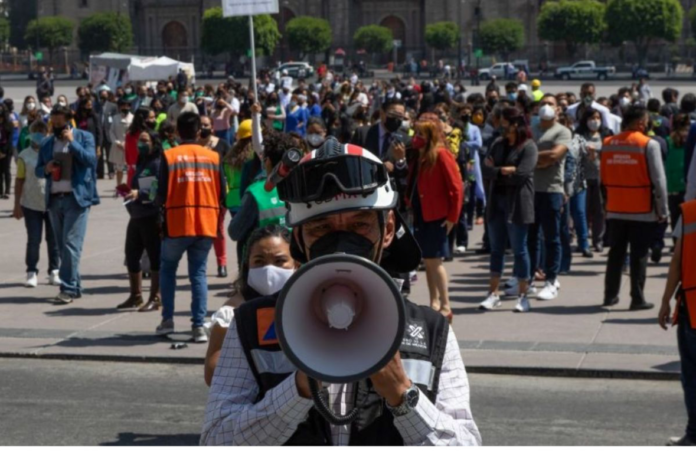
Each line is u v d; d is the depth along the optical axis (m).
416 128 11.12
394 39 124.12
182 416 8.41
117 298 13.20
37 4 130.00
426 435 2.76
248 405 2.91
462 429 2.84
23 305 12.78
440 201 11.07
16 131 28.83
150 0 128.50
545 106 12.72
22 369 9.97
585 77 95.19
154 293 12.39
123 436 7.87
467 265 15.60
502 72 97.62
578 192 15.89
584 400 8.75
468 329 11.19
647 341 10.54
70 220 12.86
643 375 9.37
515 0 119.56
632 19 100.31
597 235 16.61
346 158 2.79
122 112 25.09
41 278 14.62
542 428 7.95
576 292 13.23
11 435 7.89
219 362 3.03
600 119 17.05
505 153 11.90
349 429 2.85
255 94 15.05
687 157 13.12
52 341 10.84
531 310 12.16
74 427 8.10
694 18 108.50
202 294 10.59
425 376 2.83
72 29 121.94
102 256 16.55
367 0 123.69
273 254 4.86
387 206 2.85
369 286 2.52
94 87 47.75
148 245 12.22
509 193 11.84
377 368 2.50
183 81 40.25
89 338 10.95
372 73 103.88
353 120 17.83
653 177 11.70
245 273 4.96
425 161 11.05
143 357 10.18
